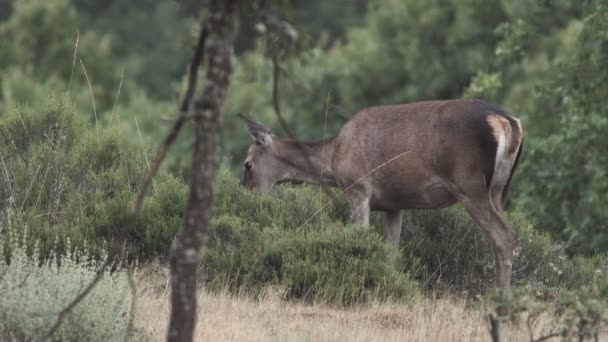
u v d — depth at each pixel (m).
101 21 177.25
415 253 39.28
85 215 38.12
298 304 33.59
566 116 55.62
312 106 90.88
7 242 33.62
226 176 42.44
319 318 31.30
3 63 123.81
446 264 38.97
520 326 30.78
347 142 38.03
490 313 24.17
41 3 125.75
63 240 35.03
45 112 42.25
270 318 30.75
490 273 38.44
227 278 35.06
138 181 41.56
